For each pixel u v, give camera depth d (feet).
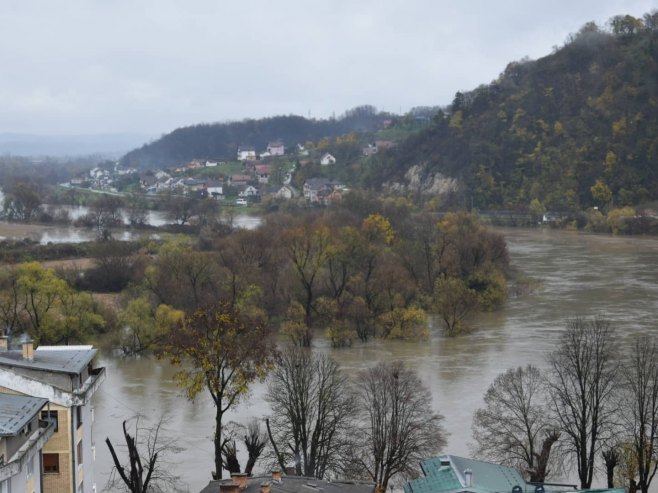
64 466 264.93
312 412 413.18
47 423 251.19
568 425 386.11
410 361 616.39
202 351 381.40
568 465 395.55
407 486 295.48
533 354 622.13
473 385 536.01
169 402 508.94
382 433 377.71
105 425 463.42
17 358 278.46
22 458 214.48
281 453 378.32
